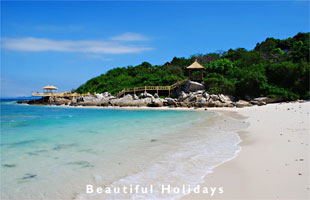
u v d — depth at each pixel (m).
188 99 42.84
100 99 52.16
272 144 8.52
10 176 5.95
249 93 39.75
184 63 65.88
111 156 7.76
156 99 44.66
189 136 11.29
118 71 74.69
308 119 13.54
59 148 8.89
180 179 5.62
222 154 7.77
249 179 5.35
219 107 36.81
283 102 34.47
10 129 14.07
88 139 10.67
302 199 4.23
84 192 5.00
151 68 70.25
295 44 51.25
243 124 15.32
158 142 9.92
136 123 17.11
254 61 50.22
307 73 36.00
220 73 50.44
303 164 5.99
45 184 5.45
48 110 38.16
